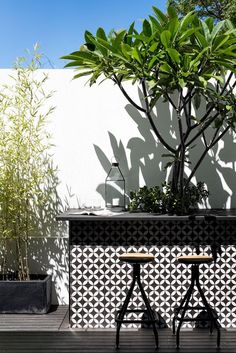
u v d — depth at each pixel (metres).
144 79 4.84
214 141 5.19
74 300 4.92
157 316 4.92
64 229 5.65
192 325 4.91
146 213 5.02
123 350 4.25
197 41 4.86
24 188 5.34
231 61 4.62
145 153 5.62
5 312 5.27
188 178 5.30
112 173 5.59
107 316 4.91
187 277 4.91
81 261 4.92
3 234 5.41
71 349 4.27
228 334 4.69
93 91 5.64
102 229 4.92
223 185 5.61
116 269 4.92
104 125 5.64
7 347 4.31
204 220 4.89
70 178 5.64
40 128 5.61
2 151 5.29
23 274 5.39
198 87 4.79
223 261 4.91
